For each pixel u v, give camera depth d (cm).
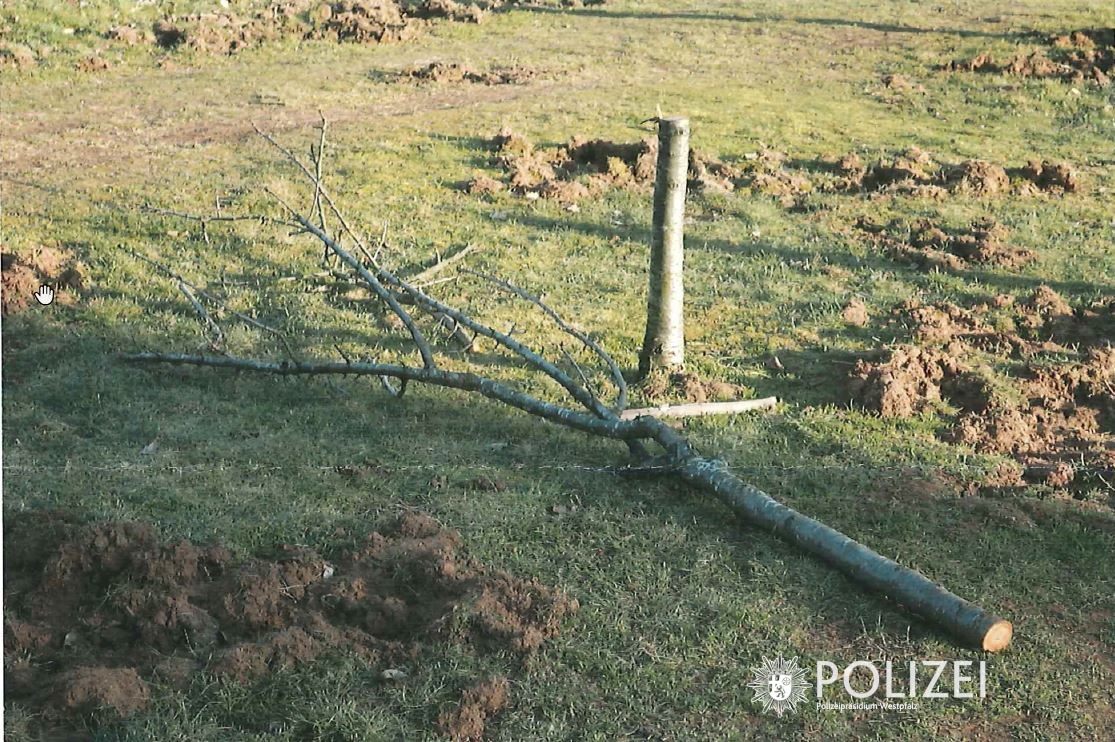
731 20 2416
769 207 1320
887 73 1969
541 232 1237
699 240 1218
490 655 560
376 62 2088
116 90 1861
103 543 612
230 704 521
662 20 2427
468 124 1672
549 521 684
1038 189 1381
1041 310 1027
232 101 1809
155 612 571
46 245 1162
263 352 934
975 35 2191
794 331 996
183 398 849
